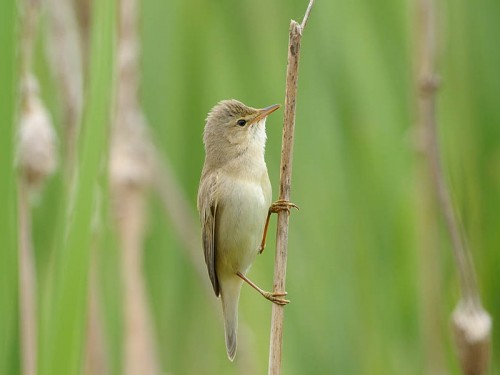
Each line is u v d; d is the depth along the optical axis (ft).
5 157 20.45
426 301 29.27
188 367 31.68
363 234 30.37
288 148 22.50
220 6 31.60
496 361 29.66
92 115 19.52
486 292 30.04
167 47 30.96
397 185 30.32
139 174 27.25
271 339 22.59
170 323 31.48
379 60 30.99
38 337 20.85
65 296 19.29
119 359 28.37
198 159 32.35
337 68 30.89
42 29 26.86
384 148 30.53
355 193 30.53
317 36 31.14
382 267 30.22
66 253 19.39
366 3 31.12
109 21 19.60
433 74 28.07
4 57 20.36
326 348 29.96
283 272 22.72
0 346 20.61
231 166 26.86
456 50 31.09
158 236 31.27
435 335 29.22
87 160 19.47
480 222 30.32
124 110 26.84
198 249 31.76
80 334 19.42
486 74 30.63
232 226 26.58
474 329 24.26
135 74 27.09
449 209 26.58
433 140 27.68
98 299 25.98
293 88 22.00
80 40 24.85
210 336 31.99
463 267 25.11
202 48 31.50
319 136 30.94
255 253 26.94
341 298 30.30
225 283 27.35
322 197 30.76
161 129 31.01
